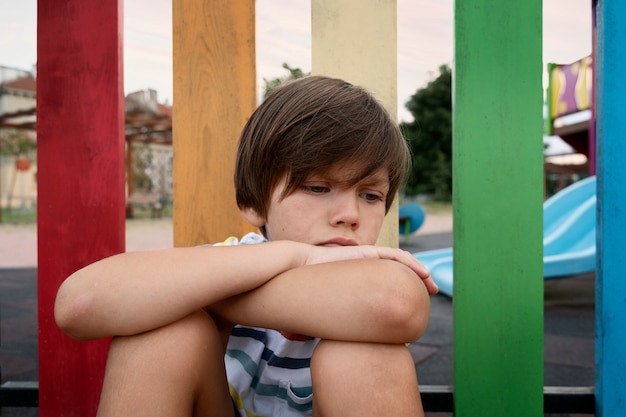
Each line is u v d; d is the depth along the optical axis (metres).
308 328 0.64
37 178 1.01
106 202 1.00
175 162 1.05
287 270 0.69
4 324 2.74
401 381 0.61
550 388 1.05
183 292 0.65
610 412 0.92
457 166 0.93
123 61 1.02
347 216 0.74
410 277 0.64
